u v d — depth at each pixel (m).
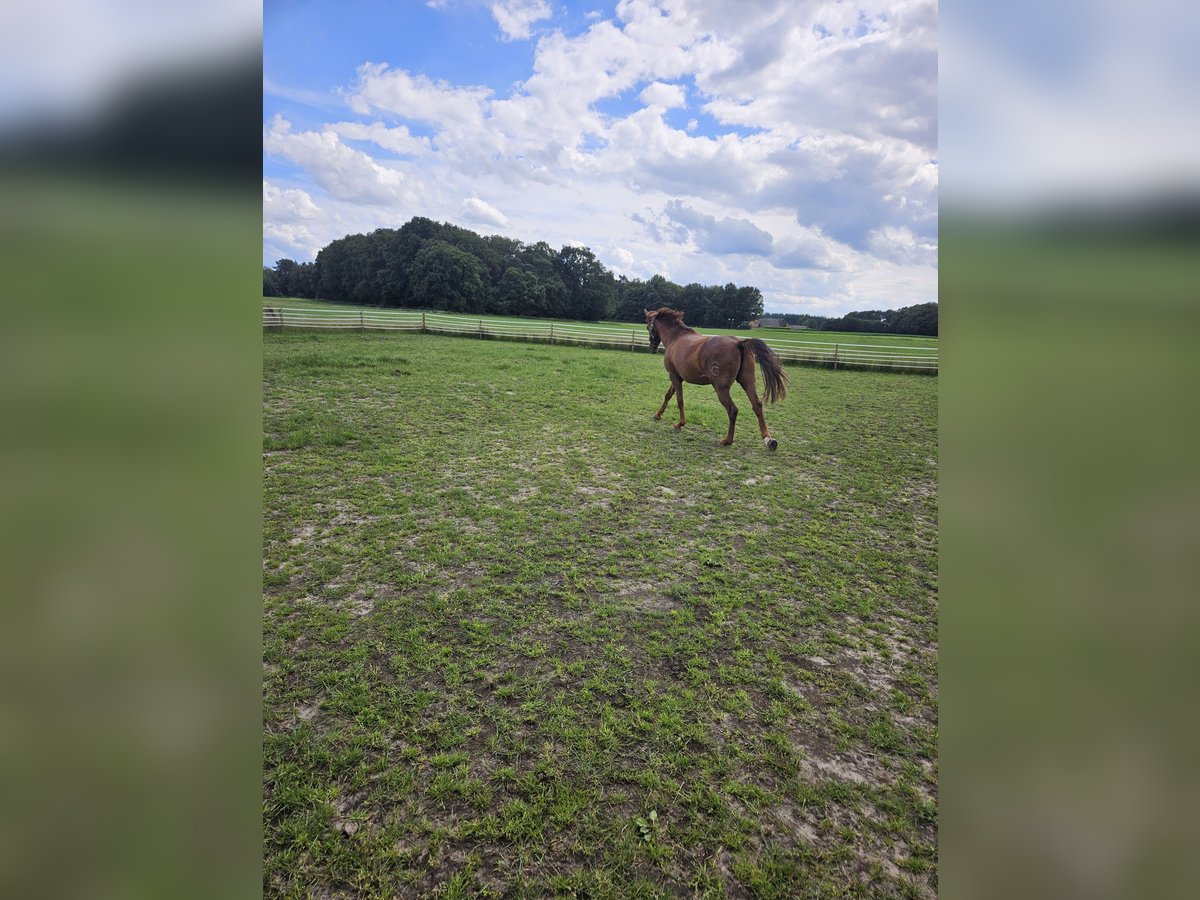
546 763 2.32
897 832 2.09
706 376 7.37
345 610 3.41
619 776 2.27
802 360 15.34
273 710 2.60
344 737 2.44
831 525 4.93
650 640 3.19
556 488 5.55
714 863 1.95
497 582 3.78
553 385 10.90
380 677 2.83
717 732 2.53
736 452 7.00
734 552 4.34
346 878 1.87
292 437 6.71
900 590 3.88
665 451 6.91
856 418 9.20
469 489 5.46
